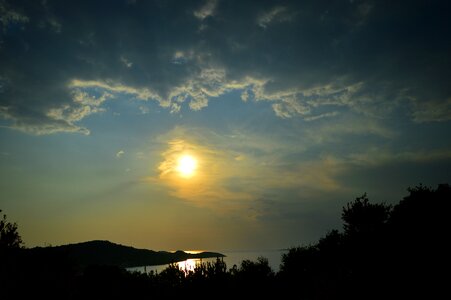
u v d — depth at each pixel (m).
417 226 22.88
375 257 22.86
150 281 31.62
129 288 32.50
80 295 30.28
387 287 20.28
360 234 25.80
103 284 33.94
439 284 18.64
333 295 23.50
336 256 30.52
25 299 22.20
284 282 30.25
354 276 23.78
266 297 25.61
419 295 18.52
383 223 26.52
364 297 20.66
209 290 23.66
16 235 25.64
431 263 20.11
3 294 21.52
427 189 26.27
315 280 29.09
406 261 21.08
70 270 28.66
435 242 21.16
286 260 38.47
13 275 22.88
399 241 22.55
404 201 26.83
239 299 24.00
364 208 27.69
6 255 23.92
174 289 24.56
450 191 24.98
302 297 27.14
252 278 26.42
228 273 25.19
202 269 24.92
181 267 26.03
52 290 24.86
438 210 23.16
